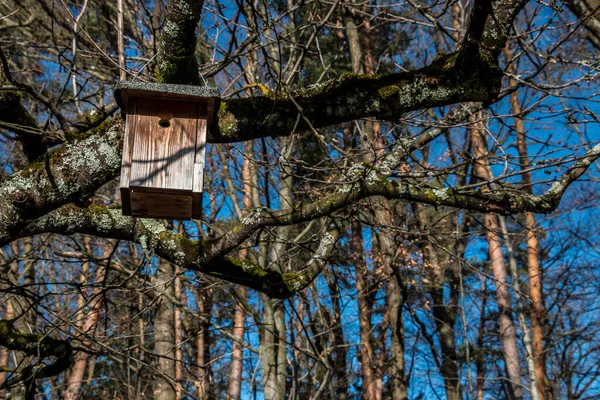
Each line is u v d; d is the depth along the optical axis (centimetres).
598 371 1656
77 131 499
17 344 568
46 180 379
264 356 890
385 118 391
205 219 1081
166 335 972
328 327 1197
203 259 461
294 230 1188
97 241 1215
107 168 383
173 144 365
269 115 377
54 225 442
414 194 466
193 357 1552
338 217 534
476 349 1758
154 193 364
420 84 379
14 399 567
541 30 537
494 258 1420
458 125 551
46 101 404
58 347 591
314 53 684
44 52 1042
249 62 862
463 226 1474
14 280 1005
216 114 380
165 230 477
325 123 387
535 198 476
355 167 495
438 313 1555
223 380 1738
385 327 1493
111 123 388
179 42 358
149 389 1421
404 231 606
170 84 357
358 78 384
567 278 1725
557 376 1639
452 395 1457
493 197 471
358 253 1355
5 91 429
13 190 377
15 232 385
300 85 1016
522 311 1370
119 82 354
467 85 381
